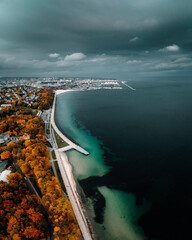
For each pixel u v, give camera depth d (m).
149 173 130.12
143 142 180.88
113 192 112.62
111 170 136.38
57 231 76.31
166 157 149.25
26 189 101.94
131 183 120.62
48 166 132.12
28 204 87.75
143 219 93.38
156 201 104.38
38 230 73.44
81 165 144.12
